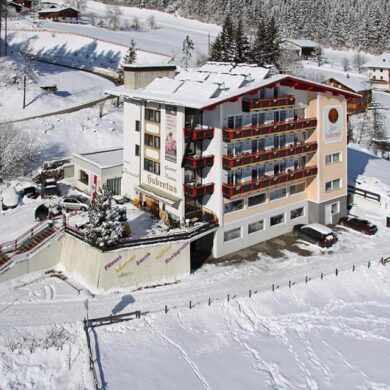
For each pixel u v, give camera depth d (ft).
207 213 165.48
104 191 145.18
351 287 154.20
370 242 180.14
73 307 133.39
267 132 163.32
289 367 119.14
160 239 147.74
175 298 140.36
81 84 352.90
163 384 109.29
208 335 127.95
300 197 186.50
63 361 113.70
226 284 148.97
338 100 185.26
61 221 164.96
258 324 134.31
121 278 143.74
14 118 268.00
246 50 394.52
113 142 255.09
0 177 201.77
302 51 572.51
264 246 173.78
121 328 125.70
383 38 640.99
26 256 147.95
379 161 263.49
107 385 107.04
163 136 165.89
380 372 119.55
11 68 337.52
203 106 144.15
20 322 125.18
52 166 214.69
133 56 387.55
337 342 129.39
